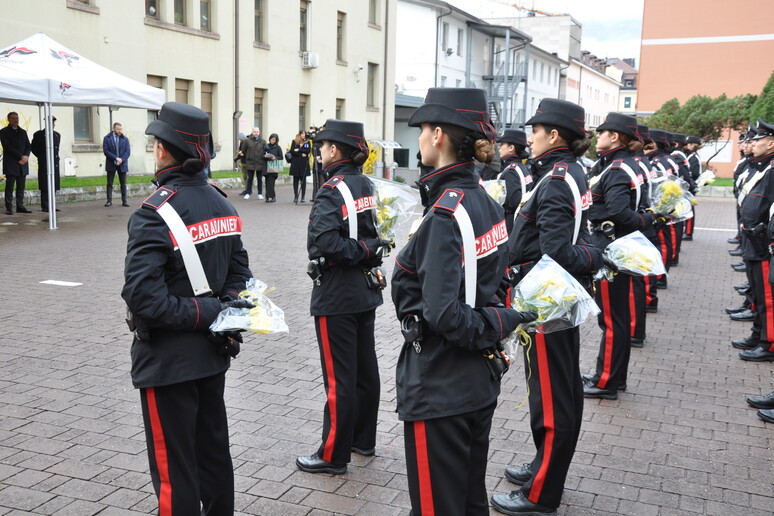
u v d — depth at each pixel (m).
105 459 3.95
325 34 27.36
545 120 3.56
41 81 11.26
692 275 10.31
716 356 6.32
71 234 11.70
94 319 6.74
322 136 3.89
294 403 4.87
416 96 36.66
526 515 3.50
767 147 6.21
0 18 15.17
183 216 2.69
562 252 3.36
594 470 4.02
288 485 3.74
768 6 39.94
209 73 21.88
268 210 16.36
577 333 3.51
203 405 2.91
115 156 15.38
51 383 5.05
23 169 13.70
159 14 20.17
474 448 2.62
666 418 4.82
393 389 5.23
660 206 6.05
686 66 41.94
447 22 38.44
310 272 3.76
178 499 2.77
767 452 4.29
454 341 2.37
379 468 3.98
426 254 2.36
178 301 2.65
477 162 2.58
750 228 6.15
